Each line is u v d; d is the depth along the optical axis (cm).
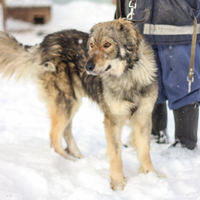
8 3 1170
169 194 234
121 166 284
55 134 360
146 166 294
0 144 355
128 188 258
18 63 385
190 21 320
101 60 274
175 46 330
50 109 370
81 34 362
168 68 337
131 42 282
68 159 354
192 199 220
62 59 354
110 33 277
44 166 289
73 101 364
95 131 456
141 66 288
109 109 293
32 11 1191
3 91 666
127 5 347
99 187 255
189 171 275
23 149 339
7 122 474
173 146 347
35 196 239
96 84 328
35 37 1081
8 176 262
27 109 549
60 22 1236
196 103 332
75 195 232
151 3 323
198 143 377
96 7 1444
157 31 328
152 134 395
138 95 290
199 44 342
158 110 378
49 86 363
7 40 379
